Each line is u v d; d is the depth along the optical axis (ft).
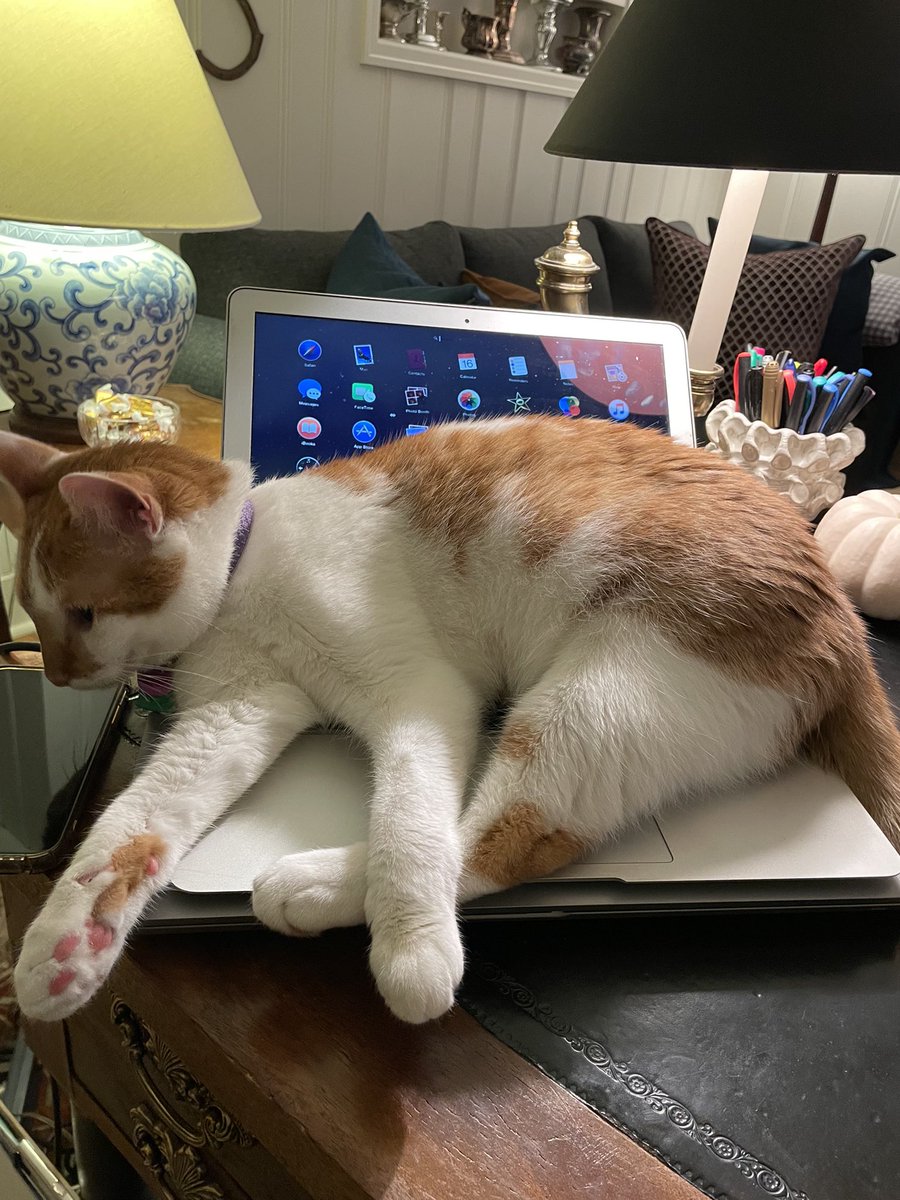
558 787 1.76
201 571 2.05
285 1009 1.45
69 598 1.96
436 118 7.79
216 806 1.76
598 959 1.59
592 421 2.47
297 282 6.44
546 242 8.08
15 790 1.82
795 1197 1.23
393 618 2.12
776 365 2.88
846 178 9.70
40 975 1.42
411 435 2.50
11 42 2.44
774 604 1.93
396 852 1.59
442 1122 1.29
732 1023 1.48
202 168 2.84
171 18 2.76
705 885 1.68
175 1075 1.65
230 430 2.59
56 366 3.75
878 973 1.60
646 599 1.95
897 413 7.98
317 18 6.73
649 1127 1.31
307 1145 1.27
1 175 2.49
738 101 2.28
